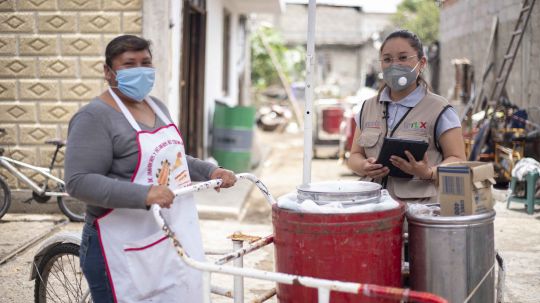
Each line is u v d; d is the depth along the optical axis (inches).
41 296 149.4
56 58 285.6
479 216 106.0
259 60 1103.0
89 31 282.8
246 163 425.7
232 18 583.2
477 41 518.0
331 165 508.1
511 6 431.2
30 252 231.8
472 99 486.3
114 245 111.8
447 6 624.1
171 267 111.4
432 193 131.4
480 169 109.3
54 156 278.7
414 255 109.3
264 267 221.1
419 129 131.4
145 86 111.4
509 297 190.9
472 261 105.7
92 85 285.7
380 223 99.7
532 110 388.2
